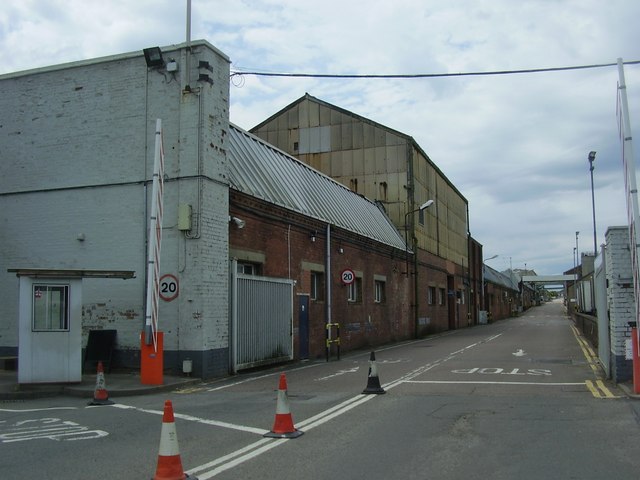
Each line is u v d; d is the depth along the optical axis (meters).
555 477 6.46
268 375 16.88
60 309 13.57
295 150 41.78
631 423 9.22
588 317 29.27
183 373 15.55
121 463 7.11
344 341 26.31
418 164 41.44
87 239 17.17
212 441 8.23
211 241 16.27
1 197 18.17
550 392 12.52
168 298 15.96
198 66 16.55
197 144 16.23
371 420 9.66
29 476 6.57
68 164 17.64
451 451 7.60
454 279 52.69
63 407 11.41
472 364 18.78
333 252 25.72
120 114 17.28
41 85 18.22
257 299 18.48
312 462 7.08
